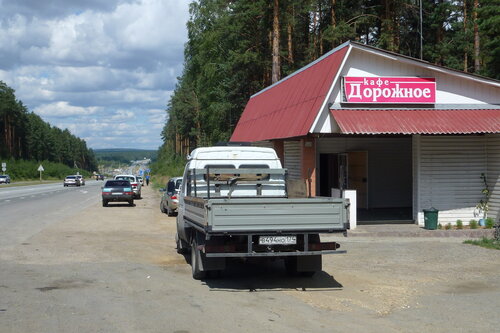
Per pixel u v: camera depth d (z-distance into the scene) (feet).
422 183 57.62
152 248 45.21
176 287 29.50
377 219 62.95
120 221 70.23
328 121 55.26
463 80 57.62
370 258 39.68
